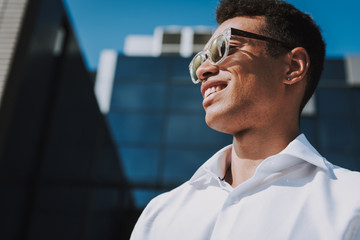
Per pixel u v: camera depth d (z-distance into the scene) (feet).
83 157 20.42
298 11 3.24
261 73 2.81
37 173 13.57
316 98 33.22
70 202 18.58
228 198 2.54
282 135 2.83
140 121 34.04
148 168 32.09
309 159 2.52
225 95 2.78
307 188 2.41
